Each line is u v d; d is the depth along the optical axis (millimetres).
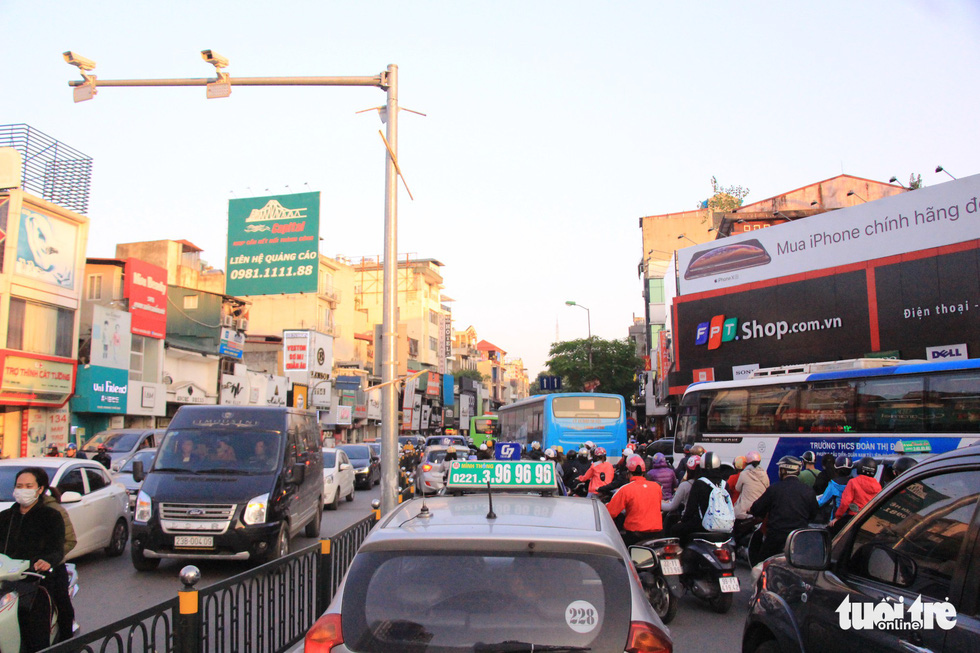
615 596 3213
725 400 18266
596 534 3461
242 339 40219
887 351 24938
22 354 23938
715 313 31016
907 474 3461
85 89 9922
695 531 8570
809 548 3717
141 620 4367
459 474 5711
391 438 10133
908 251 24750
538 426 24328
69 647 3689
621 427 22875
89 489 11297
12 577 5375
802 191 37719
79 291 26797
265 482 10820
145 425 31031
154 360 31719
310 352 47062
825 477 11867
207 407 12164
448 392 69875
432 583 3246
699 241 49875
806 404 16312
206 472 10969
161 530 10227
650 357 50438
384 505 10031
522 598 3195
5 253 23766
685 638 7430
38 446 25156
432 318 73375
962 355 22953
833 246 27031
